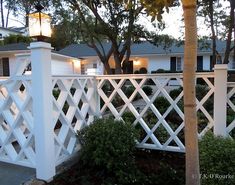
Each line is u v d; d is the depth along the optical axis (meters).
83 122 3.46
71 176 2.78
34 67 2.59
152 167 2.96
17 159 2.95
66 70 18.64
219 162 2.21
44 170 2.66
